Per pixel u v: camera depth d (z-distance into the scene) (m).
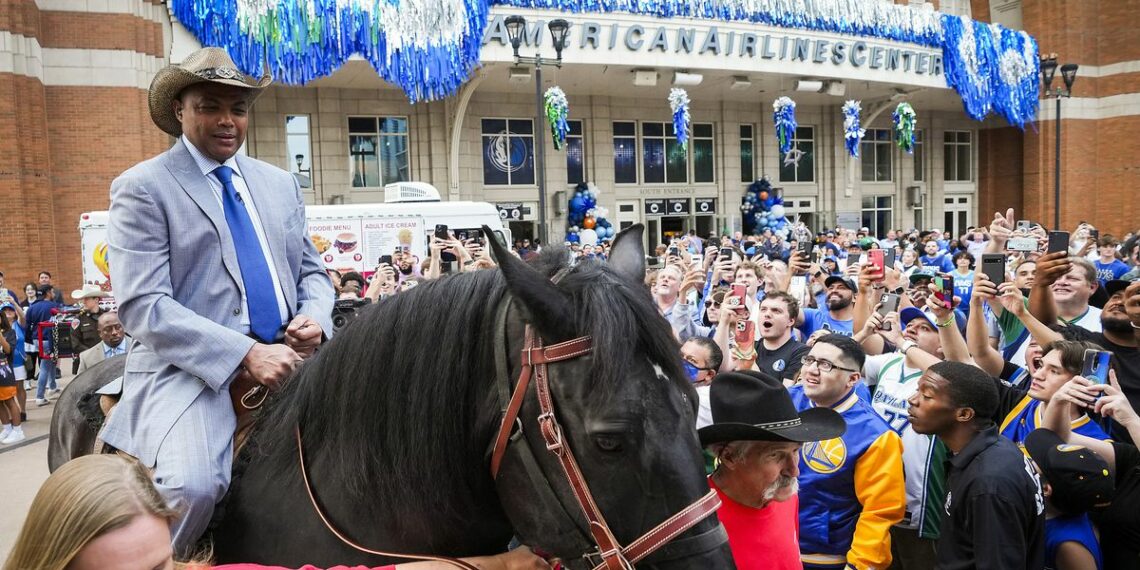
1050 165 30.66
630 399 1.69
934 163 32.47
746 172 28.41
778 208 26.89
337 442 2.19
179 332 2.30
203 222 2.50
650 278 7.91
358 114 22.12
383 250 13.95
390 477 2.05
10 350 9.98
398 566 1.90
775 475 2.68
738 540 2.73
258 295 2.59
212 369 2.29
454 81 18.06
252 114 20.86
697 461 1.77
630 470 1.70
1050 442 3.60
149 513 1.50
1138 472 3.57
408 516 2.05
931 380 3.41
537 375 1.78
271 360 2.34
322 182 21.73
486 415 1.92
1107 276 11.10
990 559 3.00
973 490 3.12
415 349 2.06
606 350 1.69
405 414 2.03
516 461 1.85
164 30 17.02
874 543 3.46
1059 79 29.98
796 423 2.65
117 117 16.20
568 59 19.89
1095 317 6.05
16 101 14.84
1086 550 3.47
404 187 14.67
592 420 1.70
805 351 5.56
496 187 24.08
